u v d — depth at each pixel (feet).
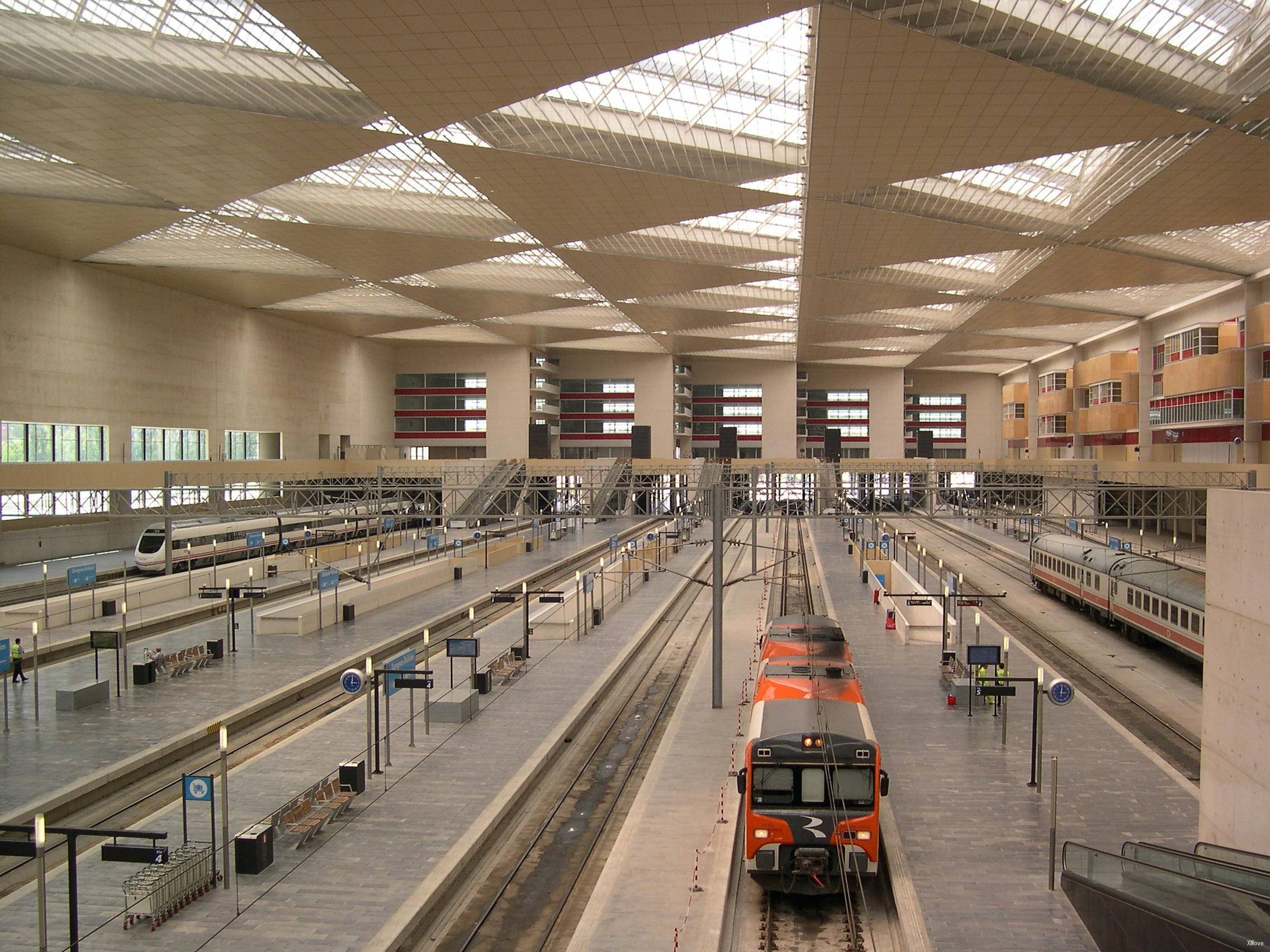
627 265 158.40
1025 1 70.23
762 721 50.21
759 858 45.73
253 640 103.81
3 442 139.44
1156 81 81.15
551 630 108.99
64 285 148.46
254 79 86.99
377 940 40.24
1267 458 155.94
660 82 96.22
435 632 112.37
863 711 51.39
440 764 63.36
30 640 97.45
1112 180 112.16
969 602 101.60
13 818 53.57
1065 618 125.90
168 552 133.90
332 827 52.60
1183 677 93.15
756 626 119.75
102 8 78.54
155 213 123.65
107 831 39.40
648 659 102.27
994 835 51.49
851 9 68.03
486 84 83.51
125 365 162.50
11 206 116.67
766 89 97.35
